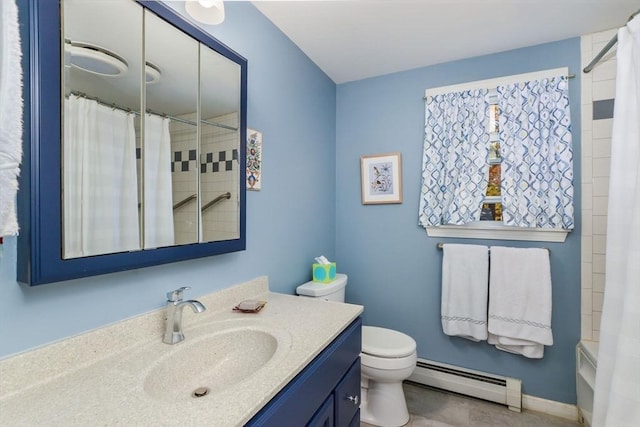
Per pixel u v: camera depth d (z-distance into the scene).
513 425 1.70
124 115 0.89
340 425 1.10
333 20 1.58
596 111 1.69
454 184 1.96
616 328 1.13
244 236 1.33
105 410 0.62
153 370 0.82
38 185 0.68
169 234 1.03
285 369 0.80
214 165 1.20
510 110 1.83
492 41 1.78
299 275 1.88
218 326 1.10
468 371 1.95
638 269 0.97
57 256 0.72
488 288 1.87
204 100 1.15
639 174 1.00
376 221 2.27
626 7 1.47
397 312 2.20
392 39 1.77
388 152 2.22
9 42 0.56
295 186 1.84
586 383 1.60
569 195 1.70
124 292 0.93
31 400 0.66
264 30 1.54
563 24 1.62
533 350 1.77
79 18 0.77
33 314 0.73
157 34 0.98
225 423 0.59
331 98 2.32
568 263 1.75
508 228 1.86
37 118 0.68
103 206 0.83
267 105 1.57
